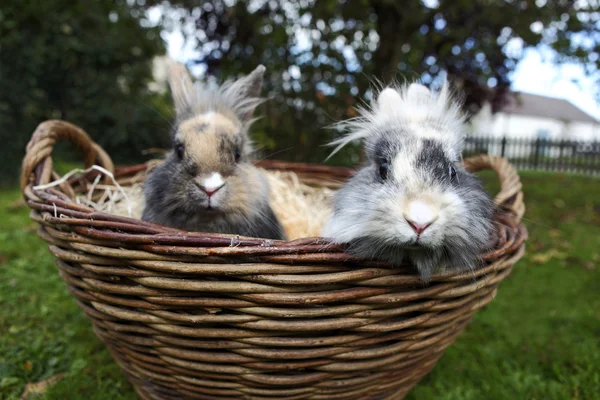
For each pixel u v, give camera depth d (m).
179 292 0.33
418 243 0.31
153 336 0.36
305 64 0.96
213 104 0.54
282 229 0.53
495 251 0.37
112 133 1.96
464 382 0.52
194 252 0.32
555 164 3.96
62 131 0.51
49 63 1.90
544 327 0.64
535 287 0.79
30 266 0.77
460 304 0.38
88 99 1.99
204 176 0.44
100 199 0.54
